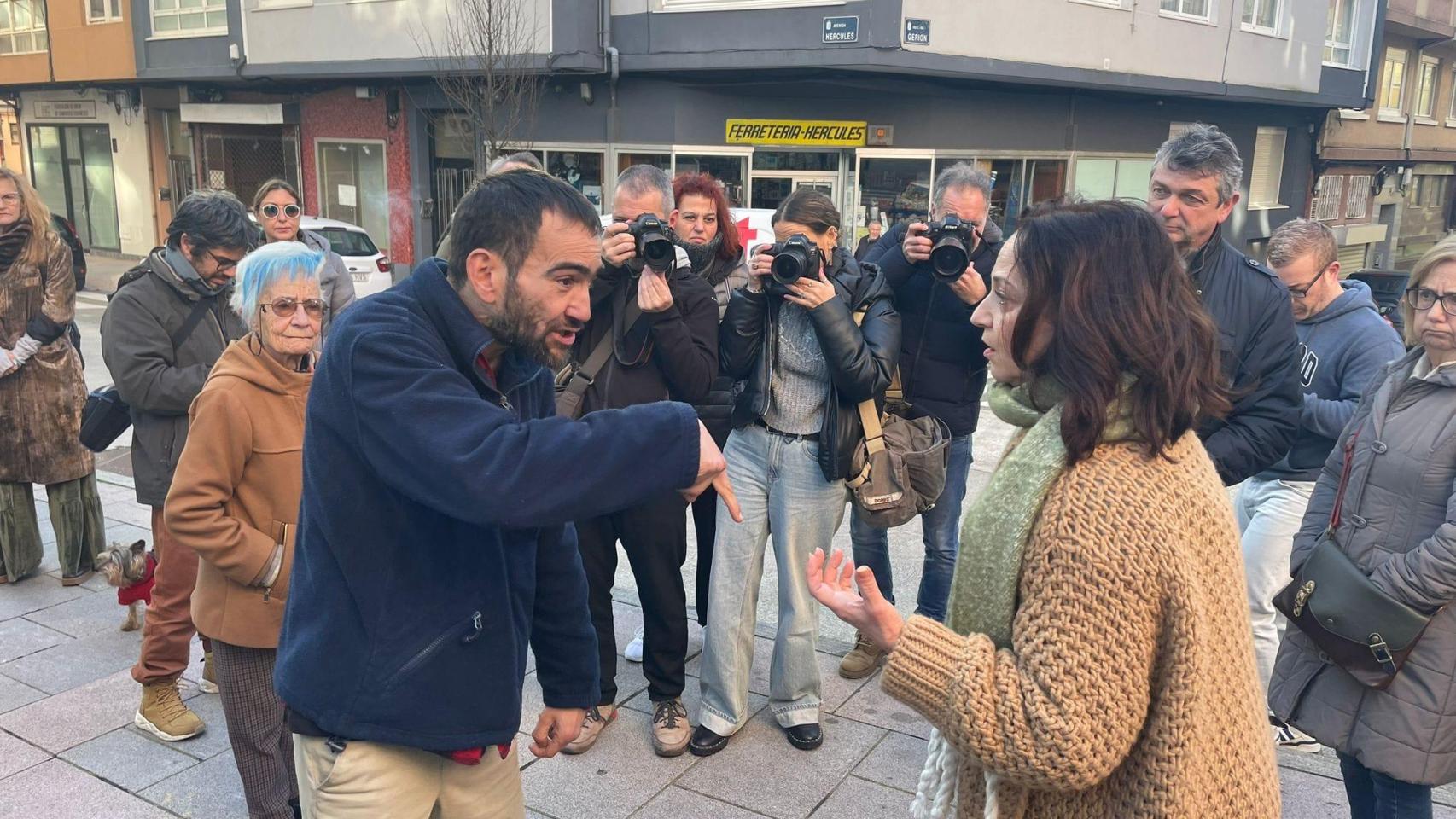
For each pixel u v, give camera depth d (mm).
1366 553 2391
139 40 17766
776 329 3094
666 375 3143
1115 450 1336
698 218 3562
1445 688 2266
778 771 3049
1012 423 1521
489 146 13453
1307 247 3477
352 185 17062
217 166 18922
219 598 2479
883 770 3061
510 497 1397
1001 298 1456
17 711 3369
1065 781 1266
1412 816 2357
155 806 2857
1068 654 1256
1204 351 1348
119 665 3699
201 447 2385
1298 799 2936
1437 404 2336
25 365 4184
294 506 2521
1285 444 2680
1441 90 24016
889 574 3812
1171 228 2672
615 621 4191
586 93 13570
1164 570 1256
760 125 13281
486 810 1868
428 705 1620
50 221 4262
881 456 3080
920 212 13672
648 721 3354
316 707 1635
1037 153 14742
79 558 4473
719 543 3180
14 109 22625
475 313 1602
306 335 2463
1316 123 19844
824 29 11805
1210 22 15375
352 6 14766
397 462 1464
